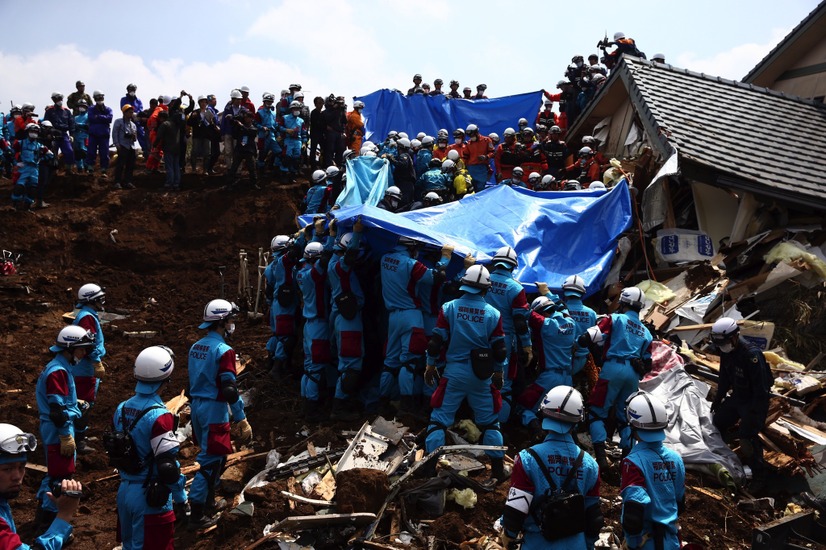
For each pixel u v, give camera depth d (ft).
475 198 42.65
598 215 41.96
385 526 23.66
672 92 52.42
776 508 27.43
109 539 24.38
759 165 44.24
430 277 29.63
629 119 56.24
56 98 62.90
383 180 50.49
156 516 19.62
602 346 28.14
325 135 63.10
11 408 34.86
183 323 48.01
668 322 38.14
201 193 60.39
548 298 30.89
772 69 63.93
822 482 27.55
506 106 70.90
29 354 42.50
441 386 26.03
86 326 29.68
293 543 22.38
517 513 16.93
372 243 32.81
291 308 35.60
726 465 28.19
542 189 49.90
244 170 65.57
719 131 48.21
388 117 71.31
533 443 29.32
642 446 18.34
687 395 30.71
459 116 71.20
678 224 45.50
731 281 39.91
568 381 29.81
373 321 33.86
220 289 53.42
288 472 26.50
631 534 17.40
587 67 65.72
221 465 24.58
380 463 26.40
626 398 28.22
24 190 57.82
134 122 67.15
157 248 57.16
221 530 23.49
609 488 26.76
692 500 26.48
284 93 64.64
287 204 59.31
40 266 54.54
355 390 32.22
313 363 31.58
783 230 41.37
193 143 64.39
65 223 57.52
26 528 25.70
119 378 38.63
